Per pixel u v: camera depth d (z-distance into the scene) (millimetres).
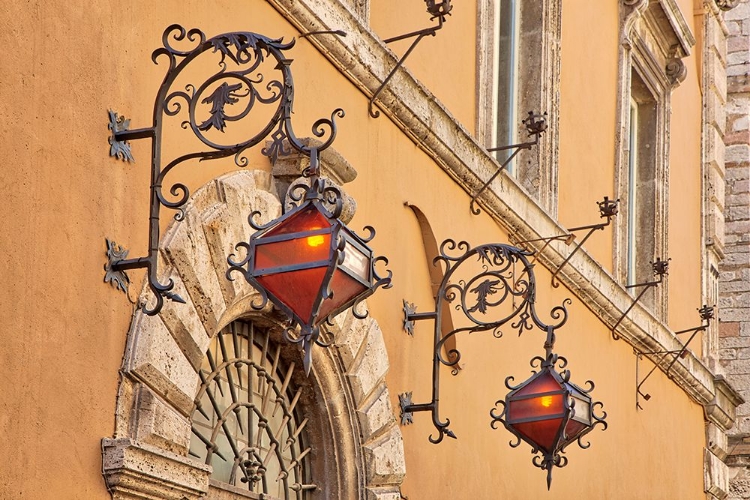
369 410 13047
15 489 8688
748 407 29578
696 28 29484
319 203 9117
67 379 9195
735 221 30719
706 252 28578
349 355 12820
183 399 10234
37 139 9148
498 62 18734
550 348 14039
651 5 24141
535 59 19000
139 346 9781
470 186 15875
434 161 15117
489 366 16266
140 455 9531
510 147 16656
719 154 29453
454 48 16188
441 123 15008
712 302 28781
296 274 8938
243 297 11305
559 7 19406
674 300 25812
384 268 13898
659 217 25062
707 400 26797
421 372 14555
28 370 8891
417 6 15234
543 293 18250
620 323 21156
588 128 21156
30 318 8953
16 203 8930
